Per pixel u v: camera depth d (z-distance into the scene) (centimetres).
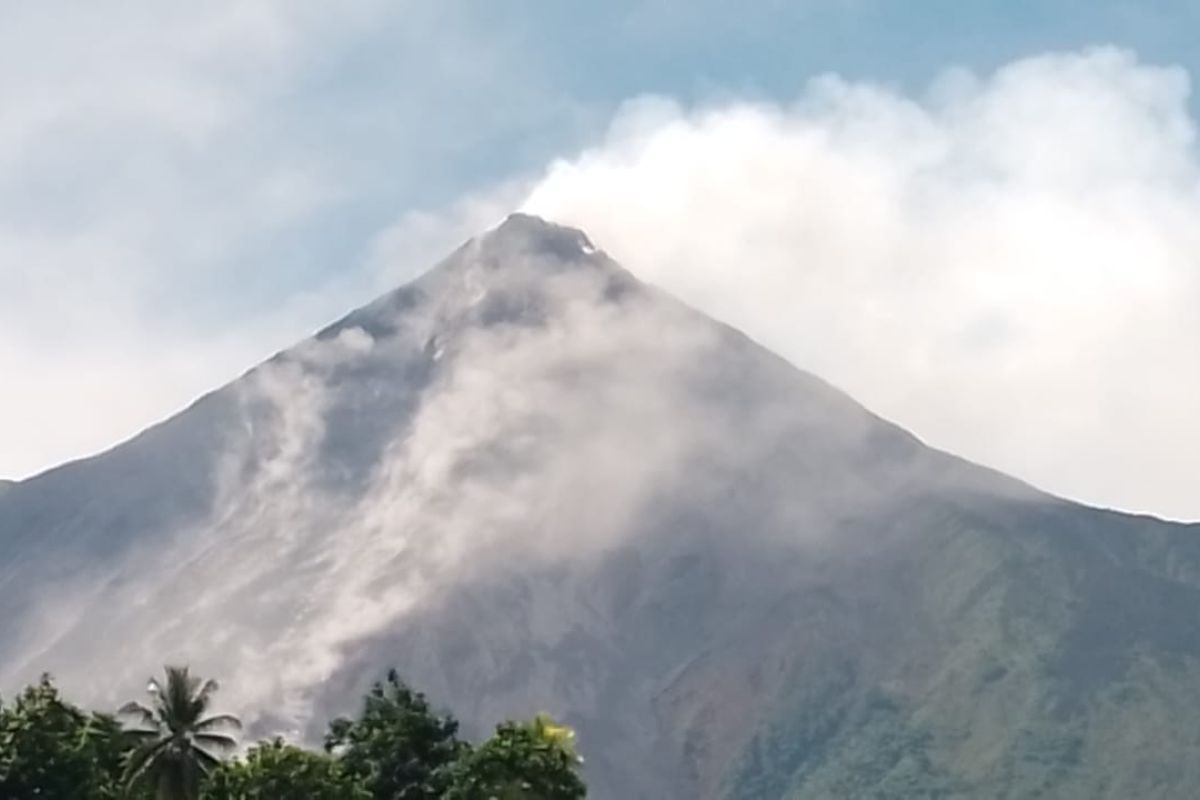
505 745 15338
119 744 15975
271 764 14875
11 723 15812
